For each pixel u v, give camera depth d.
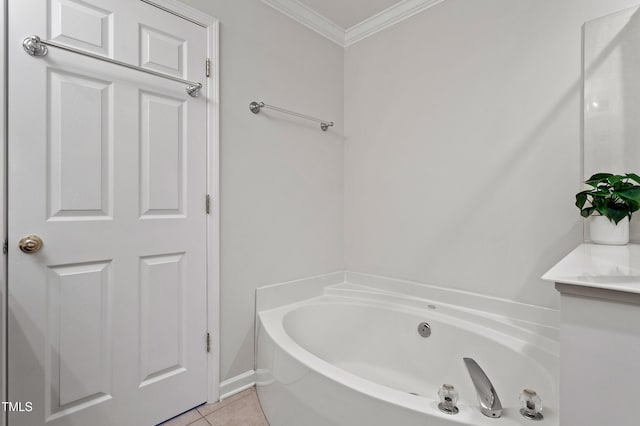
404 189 2.10
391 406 1.01
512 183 1.65
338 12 2.17
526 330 1.53
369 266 2.29
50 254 1.23
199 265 1.65
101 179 1.35
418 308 1.92
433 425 0.94
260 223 1.92
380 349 1.96
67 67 1.26
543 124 1.55
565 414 0.75
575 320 0.75
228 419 1.55
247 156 1.86
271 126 1.98
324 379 1.18
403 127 2.11
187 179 1.60
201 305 1.65
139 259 1.46
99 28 1.33
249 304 1.86
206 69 1.67
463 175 1.83
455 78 1.86
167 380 1.54
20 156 1.17
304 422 1.26
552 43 1.52
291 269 2.08
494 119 1.71
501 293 1.69
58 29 1.24
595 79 1.40
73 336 1.28
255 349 1.87
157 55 1.50
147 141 1.48
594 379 0.72
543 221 1.55
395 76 2.15
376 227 2.25
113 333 1.38
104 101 1.35
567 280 0.74
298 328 1.92
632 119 1.32
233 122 1.79
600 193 1.25
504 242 1.68
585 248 1.18
